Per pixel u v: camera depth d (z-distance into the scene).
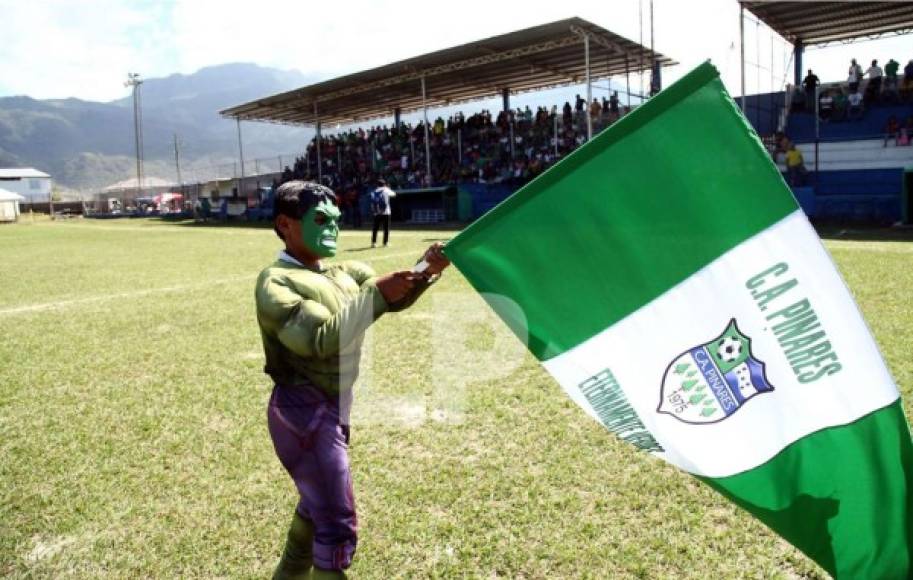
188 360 7.41
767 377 2.41
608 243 2.40
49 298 12.34
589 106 25.28
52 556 3.57
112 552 3.59
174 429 5.32
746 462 2.46
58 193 103.94
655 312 2.42
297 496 4.14
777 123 25.11
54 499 4.19
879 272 10.58
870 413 2.38
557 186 2.39
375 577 3.27
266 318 2.46
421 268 2.43
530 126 33.72
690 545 3.41
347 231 27.73
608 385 2.47
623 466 4.33
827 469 2.44
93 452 4.91
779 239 2.35
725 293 2.39
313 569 2.65
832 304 2.36
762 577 3.14
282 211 2.59
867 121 23.30
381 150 40.00
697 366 2.43
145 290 12.78
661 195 2.37
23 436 5.27
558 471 4.29
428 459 4.54
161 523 3.88
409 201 33.06
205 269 15.89
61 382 6.73
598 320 2.44
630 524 3.64
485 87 37.84
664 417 2.47
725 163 2.33
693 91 2.33
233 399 5.99
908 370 5.71
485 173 32.09
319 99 39.00
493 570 3.31
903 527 2.45
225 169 63.72
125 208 66.25
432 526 3.70
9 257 21.47
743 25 21.80
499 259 2.43
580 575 3.23
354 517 2.70
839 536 2.48
